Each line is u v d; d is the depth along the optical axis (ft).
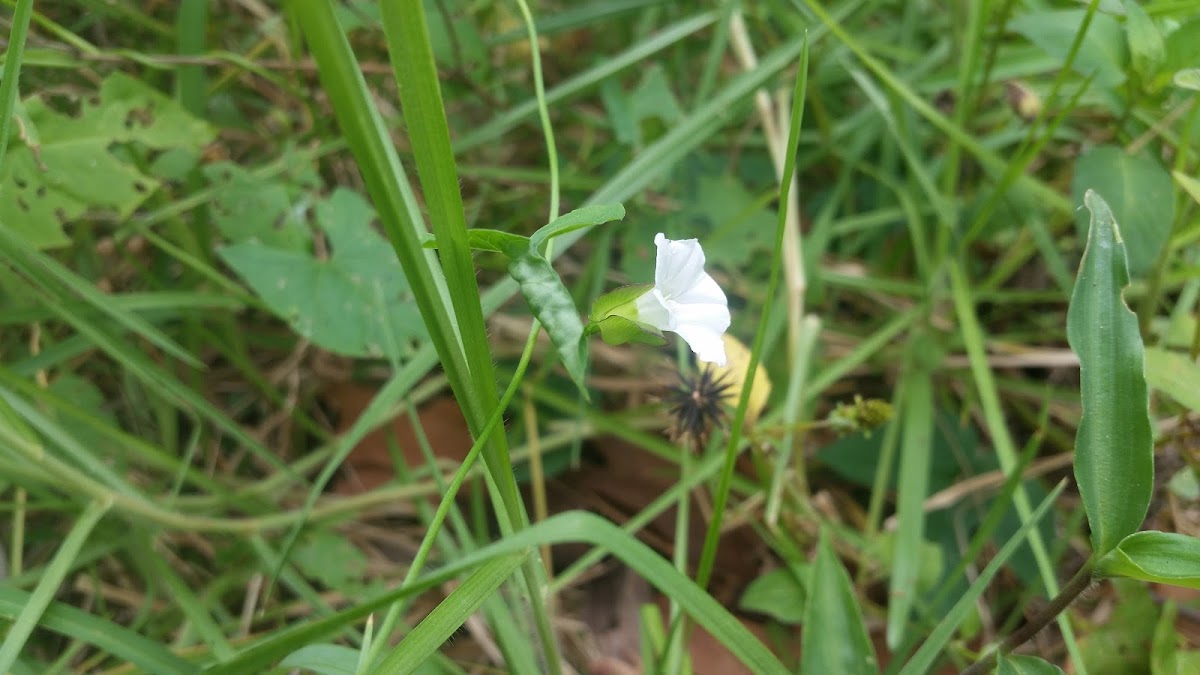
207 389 1.02
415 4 0.39
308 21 0.34
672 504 0.96
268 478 0.94
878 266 1.15
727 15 1.06
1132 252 0.80
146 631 0.87
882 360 1.06
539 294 0.43
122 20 0.98
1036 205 1.01
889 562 0.85
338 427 1.07
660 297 0.48
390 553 0.97
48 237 0.79
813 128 1.23
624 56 1.04
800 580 0.83
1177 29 0.78
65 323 0.95
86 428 0.87
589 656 0.87
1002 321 1.10
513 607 0.79
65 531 0.87
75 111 0.91
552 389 1.04
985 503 0.92
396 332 0.84
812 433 1.01
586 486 1.00
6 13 0.87
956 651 0.80
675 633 0.76
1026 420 1.03
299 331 0.82
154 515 0.76
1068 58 0.80
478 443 0.49
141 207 0.97
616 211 0.43
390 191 0.41
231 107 1.06
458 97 1.09
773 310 1.02
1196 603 0.80
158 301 0.87
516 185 1.16
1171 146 0.90
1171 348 0.89
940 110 1.16
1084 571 0.53
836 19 1.09
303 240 0.90
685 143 0.95
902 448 0.90
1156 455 0.76
